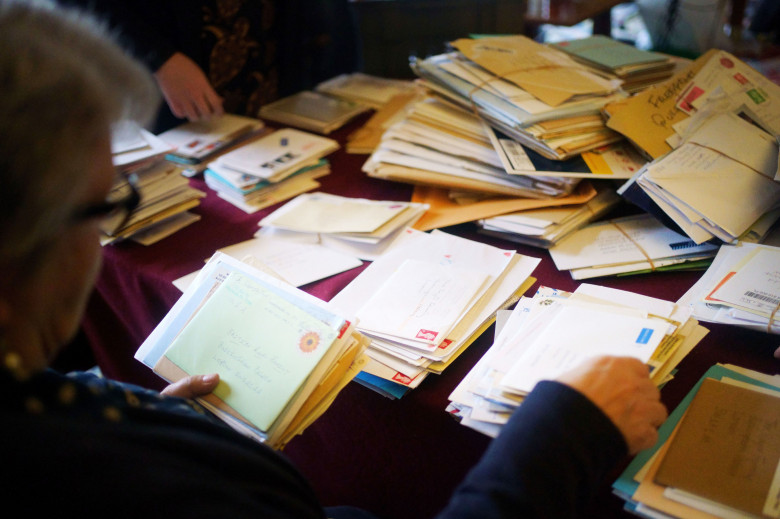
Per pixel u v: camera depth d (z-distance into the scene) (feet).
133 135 1.65
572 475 1.70
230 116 5.08
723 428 2.06
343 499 3.24
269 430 2.17
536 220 3.43
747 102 3.76
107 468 1.34
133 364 4.27
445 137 4.10
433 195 4.01
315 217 3.72
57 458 1.30
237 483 1.57
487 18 6.51
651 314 2.52
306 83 6.38
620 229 3.46
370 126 4.95
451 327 2.60
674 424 2.13
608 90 4.00
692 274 3.06
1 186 1.19
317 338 2.35
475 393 2.19
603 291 2.76
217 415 2.25
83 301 1.54
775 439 1.98
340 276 3.24
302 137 4.72
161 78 4.67
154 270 3.48
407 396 2.45
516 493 1.64
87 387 1.51
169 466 1.43
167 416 1.62
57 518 1.27
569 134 3.68
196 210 4.10
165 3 4.84
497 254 3.17
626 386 1.89
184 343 2.48
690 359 2.50
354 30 6.58
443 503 2.74
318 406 2.28
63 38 1.39
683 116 3.79
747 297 2.60
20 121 1.20
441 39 6.68
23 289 1.34
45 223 1.26
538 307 2.59
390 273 3.12
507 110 3.70
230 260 2.76
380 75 6.95
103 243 3.76
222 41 5.21
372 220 3.56
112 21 4.43
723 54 4.08
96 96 1.34
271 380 2.27
